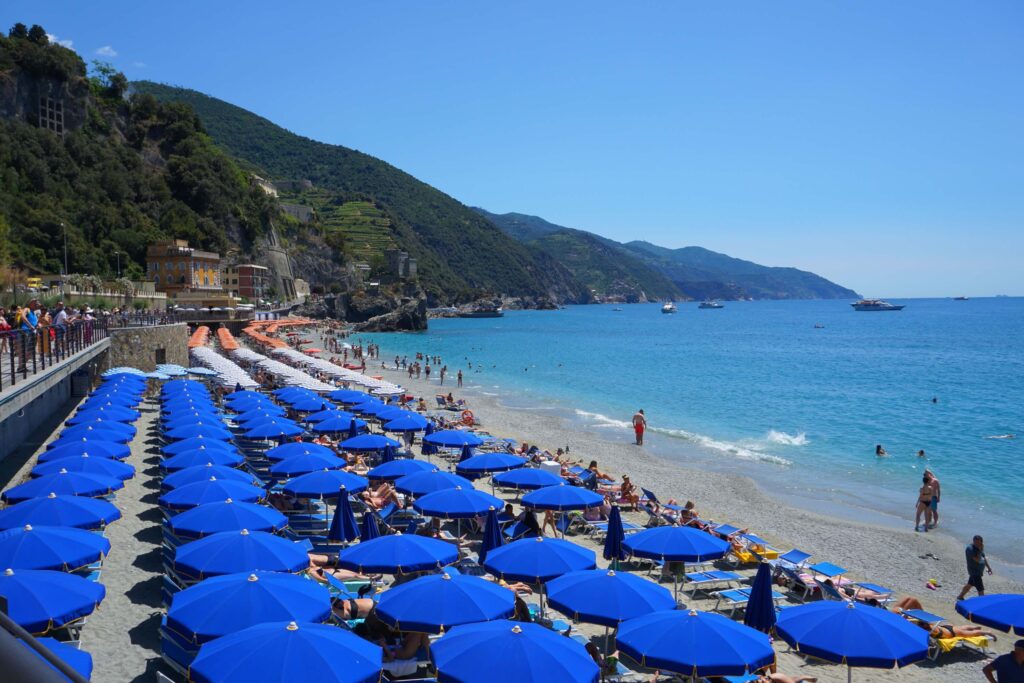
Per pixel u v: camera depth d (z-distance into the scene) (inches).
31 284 2421.3
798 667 545.6
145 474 943.7
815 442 1446.9
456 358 3619.6
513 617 524.7
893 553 810.8
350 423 1085.1
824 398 2116.1
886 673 538.9
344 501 668.7
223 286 5718.5
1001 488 1091.3
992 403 1995.6
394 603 444.5
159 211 5679.1
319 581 580.7
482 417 1721.2
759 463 1259.8
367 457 1067.3
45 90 5369.1
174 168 6186.0
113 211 5044.3
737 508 978.1
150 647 492.7
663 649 402.6
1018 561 795.4
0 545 472.4
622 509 935.0
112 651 485.7
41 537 480.7
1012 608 493.4
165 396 1284.4
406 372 2839.6
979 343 4845.0
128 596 571.8
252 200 6943.9
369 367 2982.3
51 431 1174.3
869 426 1631.4
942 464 1252.5
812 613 453.7
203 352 2075.5
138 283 3816.4
